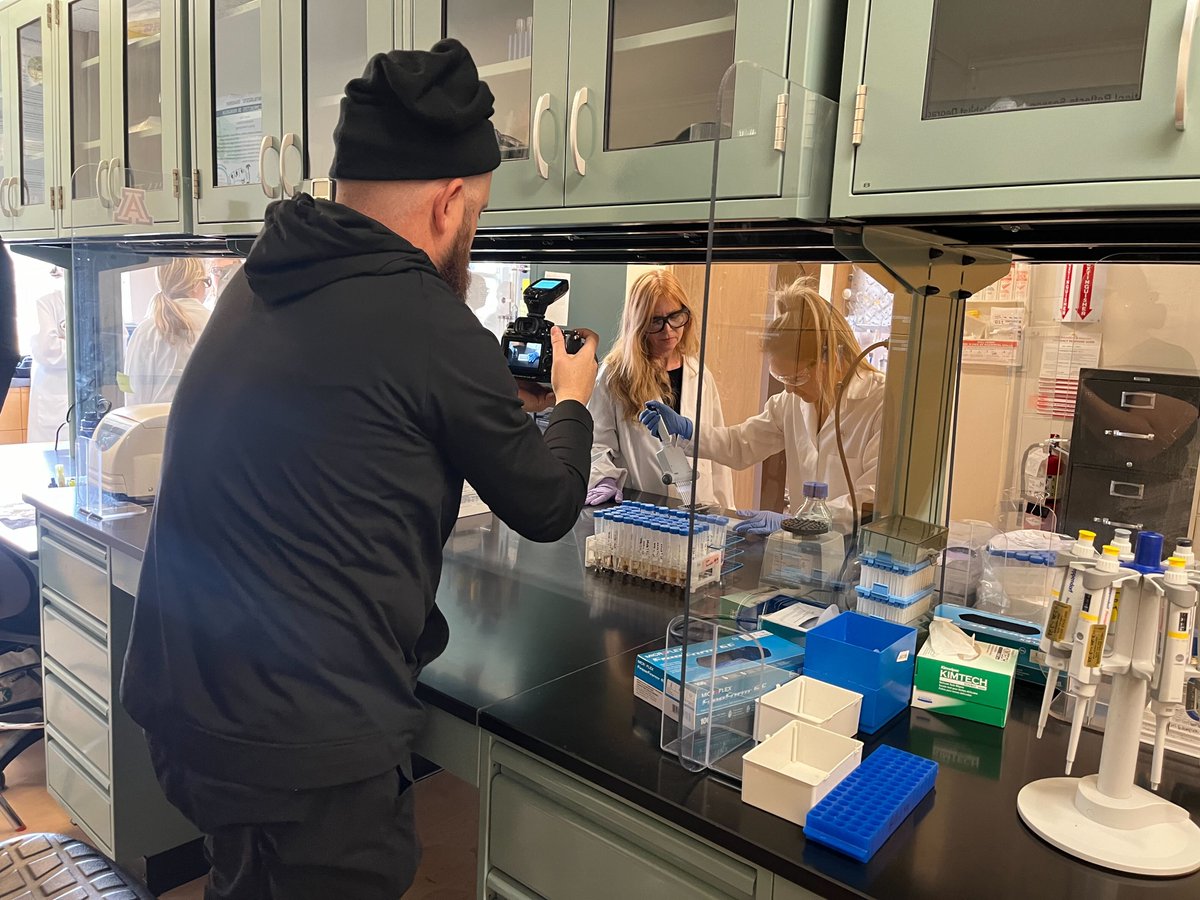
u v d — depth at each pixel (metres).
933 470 1.51
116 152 2.32
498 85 1.54
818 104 1.12
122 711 1.99
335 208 1.01
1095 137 0.91
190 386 1.06
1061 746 1.13
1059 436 1.59
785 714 1.06
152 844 2.08
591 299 3.25
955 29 1.02
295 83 1.84
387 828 1.09
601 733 1.13
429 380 0.98
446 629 1.23
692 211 1.25
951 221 1.18
